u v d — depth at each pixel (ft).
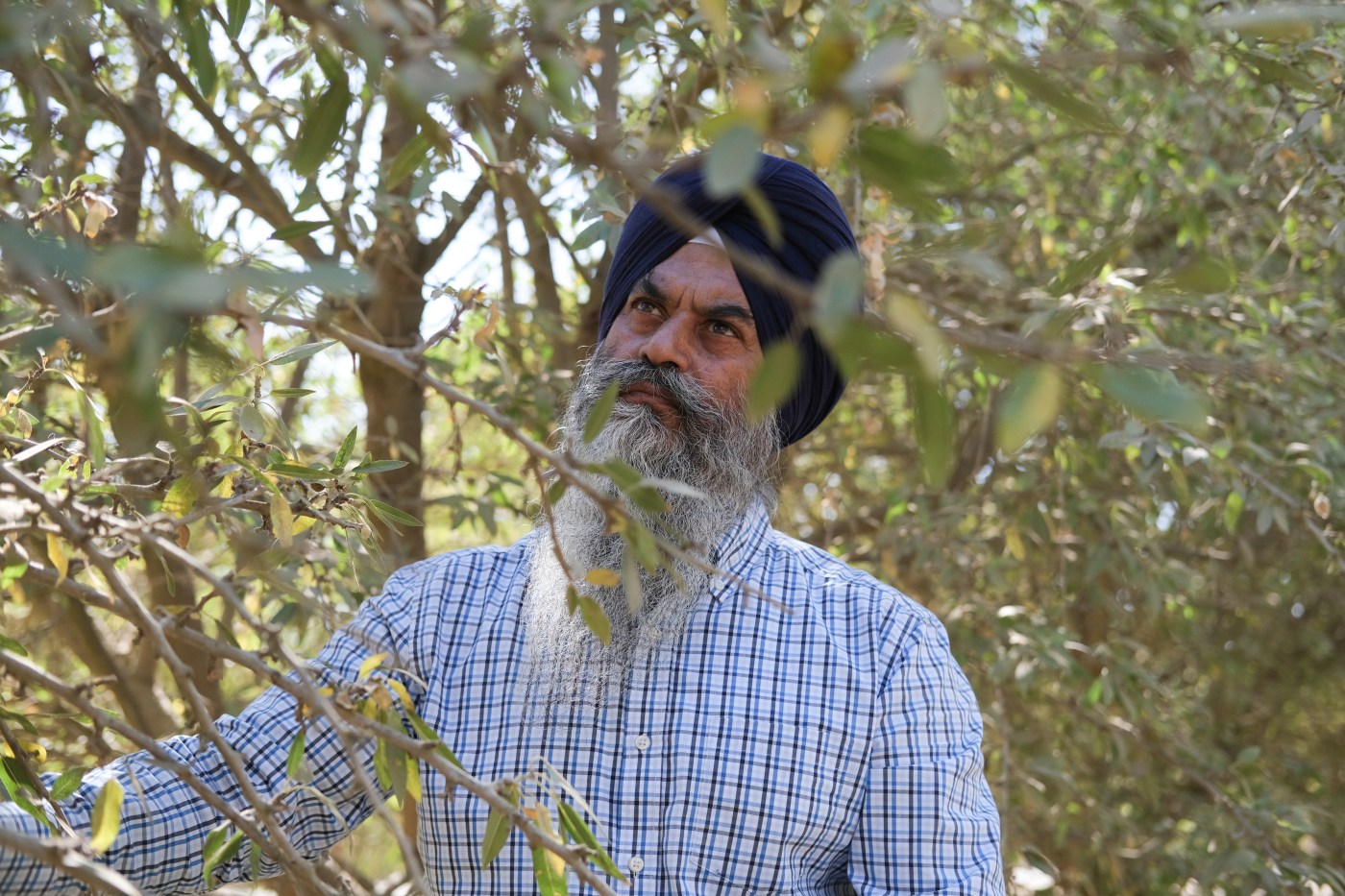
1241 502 8.21
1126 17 5.54
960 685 4.97
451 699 4.79
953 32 2.26
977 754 4.86
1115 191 11.14
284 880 4.82
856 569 5.19
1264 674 15.31
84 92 5.44
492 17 2.27
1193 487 9.97
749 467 5.01
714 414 4.81
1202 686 14.88
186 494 3.36
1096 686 9.23
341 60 2.60
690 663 4.68
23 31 2.19
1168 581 10.08
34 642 9.18
